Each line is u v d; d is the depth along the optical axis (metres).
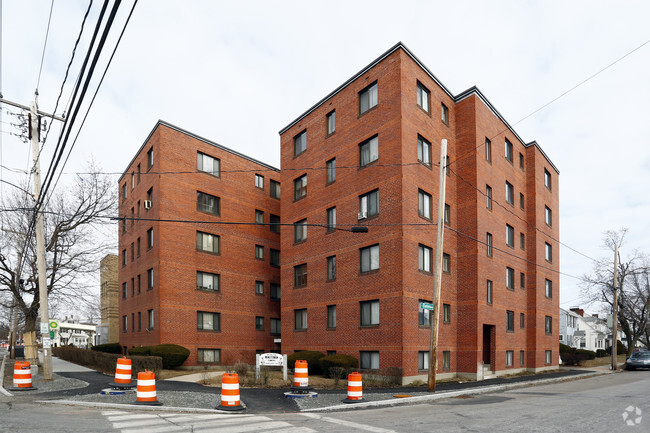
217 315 31.55
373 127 24.20
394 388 18.75
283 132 31.73
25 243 24.73
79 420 10.44
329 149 27.31
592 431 9.14
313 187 28.30
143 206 32.22
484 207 25.98
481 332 24.23
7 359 40.31
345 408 13.20
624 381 23.09
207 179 32.22
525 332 30.41
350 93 26.16
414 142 23.38
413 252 22.31
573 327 74.50
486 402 14.59
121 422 10.27
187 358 28.38
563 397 15.62
